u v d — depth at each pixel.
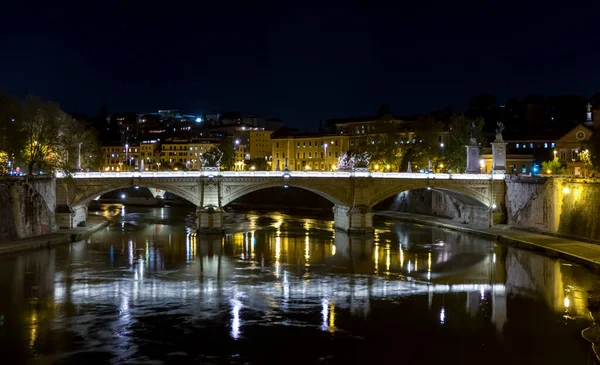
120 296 69.94
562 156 151.12
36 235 103.12
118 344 54.44
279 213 176.12
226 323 60.47
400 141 182.50
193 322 60.66
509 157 166.75
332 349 53.59
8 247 89.56
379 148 172.25
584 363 50.69
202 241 110.88
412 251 100.88
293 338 56.25
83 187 115.19
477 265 88.38
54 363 50.19
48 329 58.12
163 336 56.53
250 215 168.75
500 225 124.12
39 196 105.06
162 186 117.06
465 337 56.75
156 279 78.50
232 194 119.75
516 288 74.44
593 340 55.84
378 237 118.12
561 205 106.81
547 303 67.56
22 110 111.44
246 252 99.25
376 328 59.19
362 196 122.75
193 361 50.91
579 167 145.75
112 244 104.94
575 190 102.81
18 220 97.56
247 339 55.91
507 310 65.12
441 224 133.75
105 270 83.06
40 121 111.56
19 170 129.38
